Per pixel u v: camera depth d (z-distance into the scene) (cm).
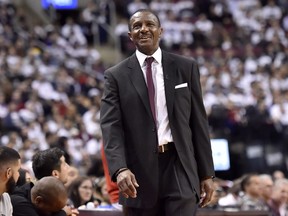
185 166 952
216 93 3788
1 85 3300
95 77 3906
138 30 977
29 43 3981
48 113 3244
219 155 1738
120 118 966
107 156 948
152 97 965
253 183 1728
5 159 982
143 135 958
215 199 1605
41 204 984
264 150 2978
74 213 1100
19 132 2992
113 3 4684
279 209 1728
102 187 1599
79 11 4734
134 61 982
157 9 4806
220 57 4397
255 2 4997
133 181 924
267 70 4231
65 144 2572
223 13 4866
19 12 4331
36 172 1141
